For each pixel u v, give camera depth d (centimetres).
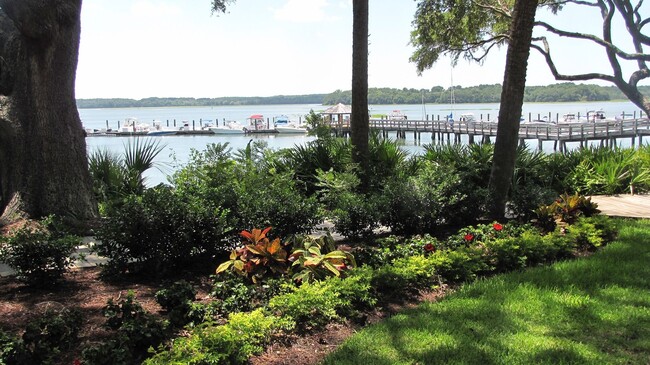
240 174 757
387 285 497
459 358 361
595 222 709
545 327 414
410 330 409
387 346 382
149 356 358
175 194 602
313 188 985
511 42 788
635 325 415
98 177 945
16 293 491
